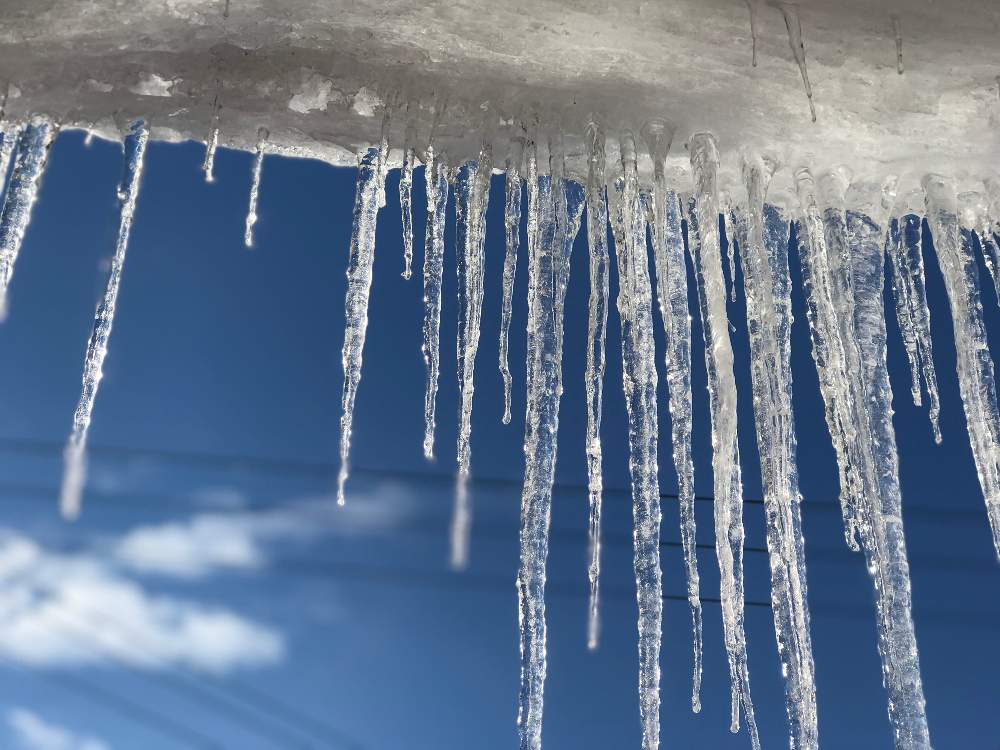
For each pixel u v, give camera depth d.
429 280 2.56
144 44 2.51
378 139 2.68
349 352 2.51
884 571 2.37
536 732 2.18
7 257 2.45
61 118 2.62
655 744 2.19
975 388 2.59
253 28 2.48
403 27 2.48
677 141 2.65
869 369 2.57
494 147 2.64
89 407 2.33
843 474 2.53
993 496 2.50
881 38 2.48
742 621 2.30
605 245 2.55
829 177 2.71
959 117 2.61
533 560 2.32
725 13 2.44
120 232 2.50
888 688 2.27
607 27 2.45
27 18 2.43
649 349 2.46
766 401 2.51
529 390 2.46
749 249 2.66
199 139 2.70
